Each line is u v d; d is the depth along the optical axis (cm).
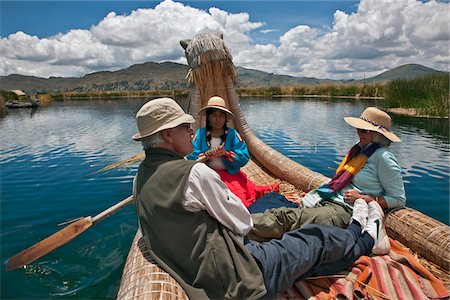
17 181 629
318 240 235
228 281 197
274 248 222
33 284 303
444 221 420
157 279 208
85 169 712
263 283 198
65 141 1102
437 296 227
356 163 300
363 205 278
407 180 577
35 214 468
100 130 1380
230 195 214
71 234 288
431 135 1028
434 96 1555
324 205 304
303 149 869
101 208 486
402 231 297
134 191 234
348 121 298
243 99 3594
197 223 204
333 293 224
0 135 1266
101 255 349
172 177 205
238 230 215
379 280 237
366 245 257
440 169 641
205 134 413
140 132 221
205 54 579
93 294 291
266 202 345
